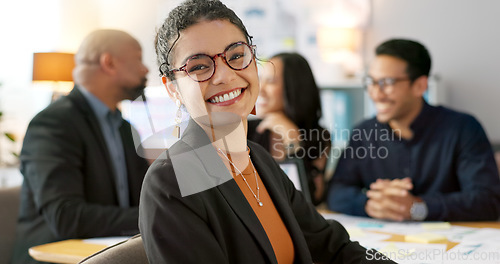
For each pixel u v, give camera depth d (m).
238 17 1.09
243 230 0.99
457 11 4.55
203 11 1.04
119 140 2.18
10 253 2.14
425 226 1.82
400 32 4.80
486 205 1.95
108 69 2.18
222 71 1.02
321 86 4.50
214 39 1.02
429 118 2.23
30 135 2.05
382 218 2.00
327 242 1.27
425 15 4.69
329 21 4.82
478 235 1.65
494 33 4.41
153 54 1.14
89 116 2.13
